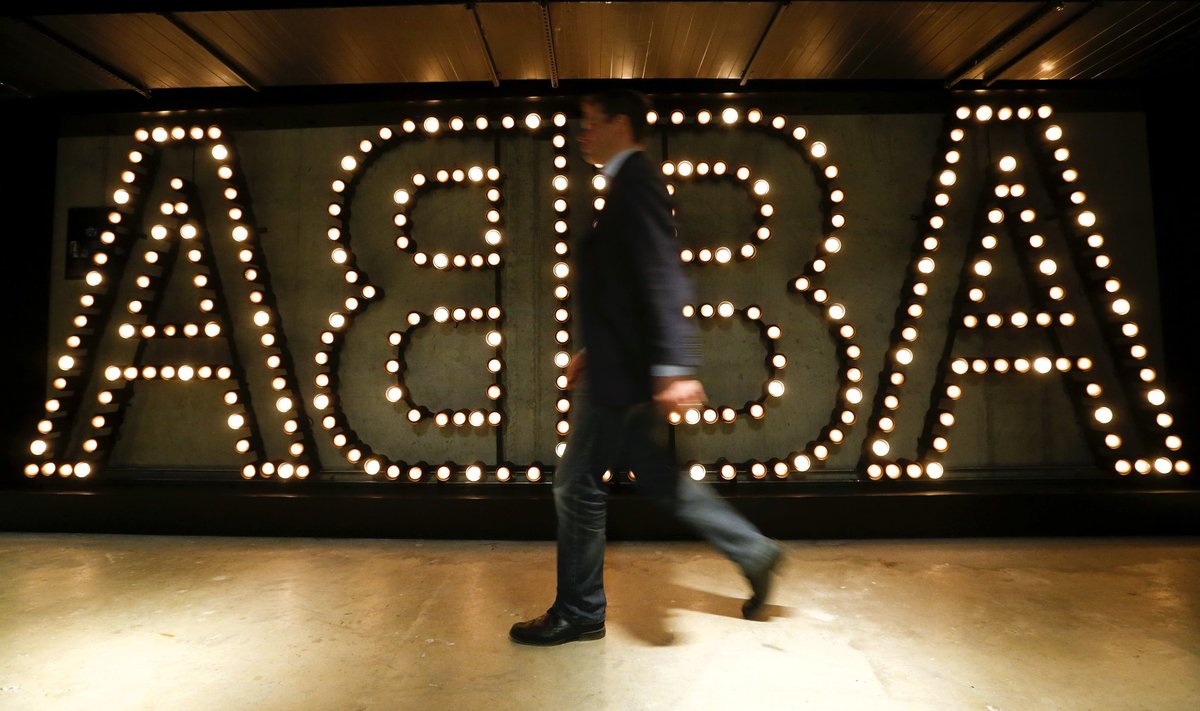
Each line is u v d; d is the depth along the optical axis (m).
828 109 3.50
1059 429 3.36
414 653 1.80
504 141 3.50
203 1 2.67
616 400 1.69
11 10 2.67
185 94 3.50
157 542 2.94
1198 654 1.75
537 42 2.99
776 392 3.25
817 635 1.89
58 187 3.60
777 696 1.54
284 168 3.56
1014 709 1.47
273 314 3.48
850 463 3.37
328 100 3.48
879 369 3.41
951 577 2.40
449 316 3.43
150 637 1.91
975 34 2.95
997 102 3.44
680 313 1.59
